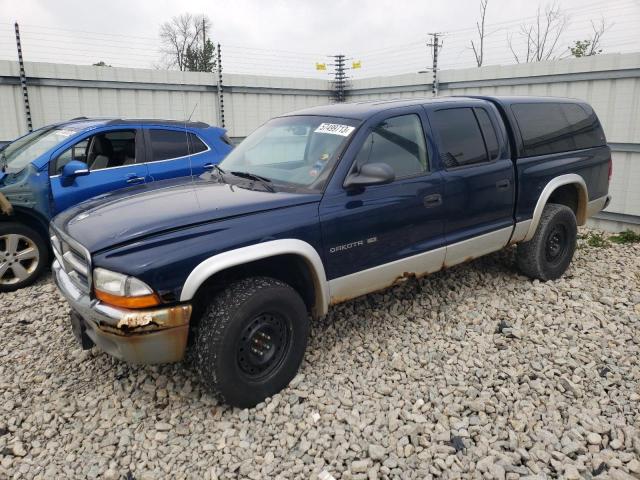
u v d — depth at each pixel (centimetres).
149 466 278
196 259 289
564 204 556
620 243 706
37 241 547
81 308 296
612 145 773
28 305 492
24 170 554
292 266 349
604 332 412
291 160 391
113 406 329
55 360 385
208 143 666
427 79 998
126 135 611
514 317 438
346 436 294
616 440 284
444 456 276
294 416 312
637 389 334
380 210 366
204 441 294
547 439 286
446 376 350
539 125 501
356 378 351
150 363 295
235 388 307
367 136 371
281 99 1133
